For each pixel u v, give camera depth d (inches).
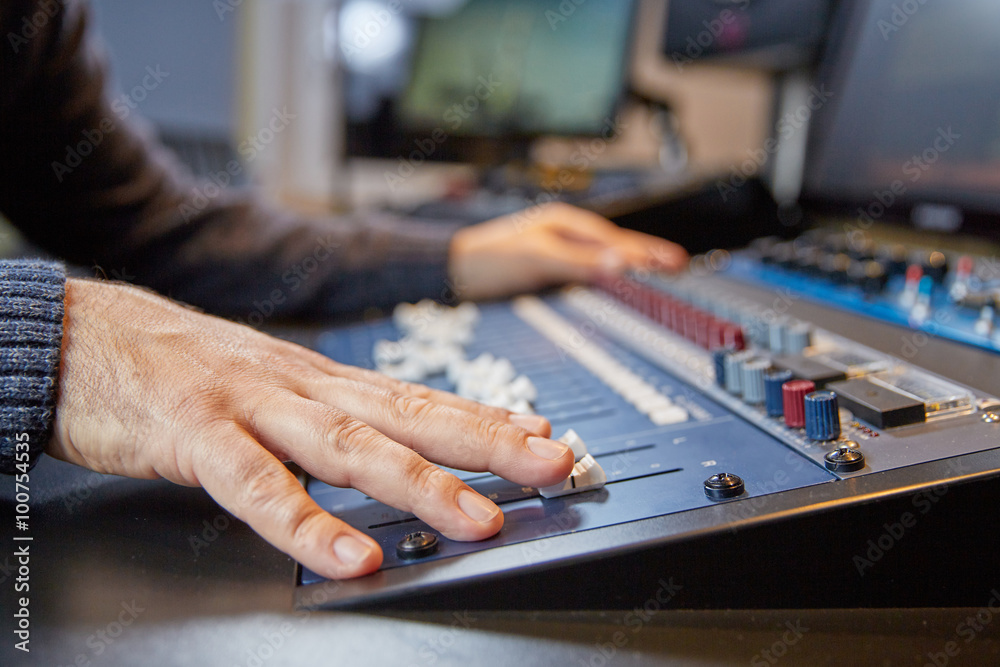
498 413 17.1
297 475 17.0
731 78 56.8
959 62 27.5
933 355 19.8
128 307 18.1
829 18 35.4
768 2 38.4
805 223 38.3
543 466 14.3
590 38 57.2
